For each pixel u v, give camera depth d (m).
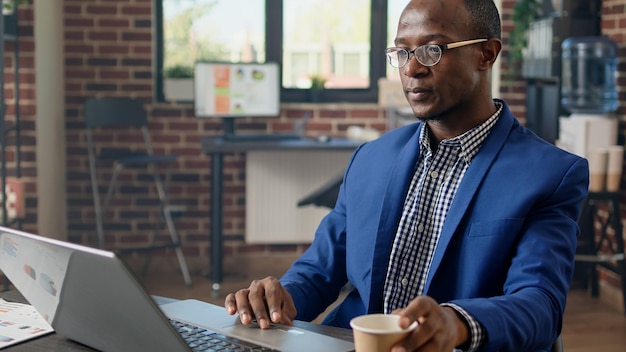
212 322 1.57
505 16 5.83
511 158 1.76
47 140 5.44
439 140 1.86
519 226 1.69
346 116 6.13
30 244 1.46
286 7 6.17
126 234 6.00
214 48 6.12
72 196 5.94
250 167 5.95
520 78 5.83
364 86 6.29
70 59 5.88
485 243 1.71
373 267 1.83
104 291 1.32
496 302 1.47
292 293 1.88
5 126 5.08
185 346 1.29
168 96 5.97
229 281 5.54
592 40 4.83
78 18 5.86
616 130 4.77
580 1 5.03
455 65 1.74
